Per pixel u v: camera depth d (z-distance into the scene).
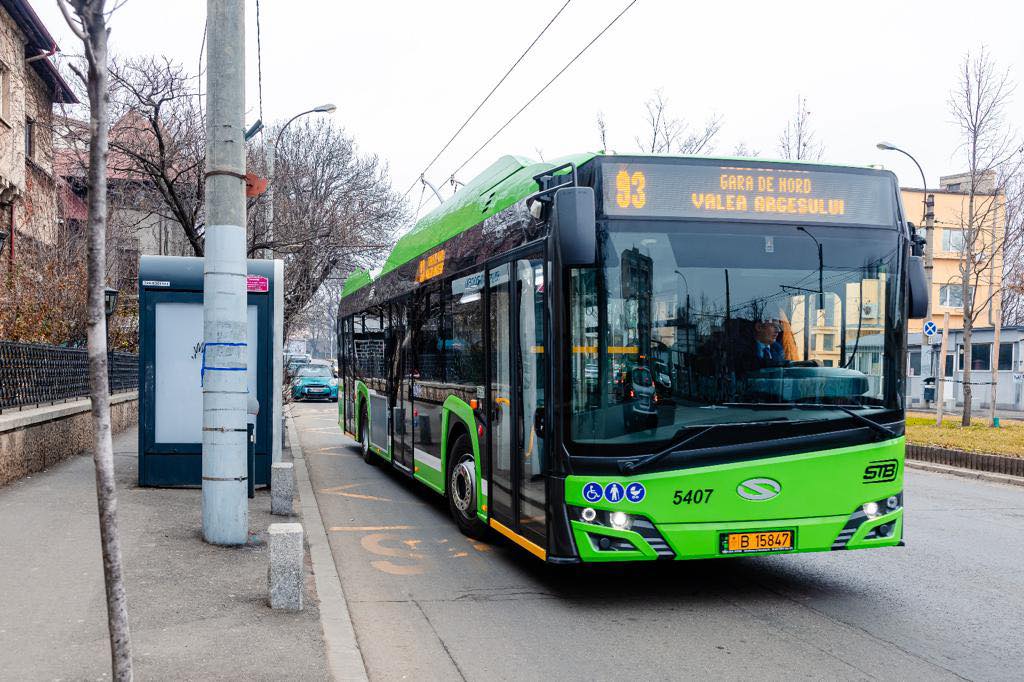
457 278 8.99
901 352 6.53
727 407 6.13
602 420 6.00
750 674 5.00
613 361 6.05
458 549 8.35
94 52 3.45
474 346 8.32
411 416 11.07
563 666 5.13
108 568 3.52
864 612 6.29
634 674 5.00
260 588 6.09
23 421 10.28
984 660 5.25
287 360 39.94
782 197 6.47
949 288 45.97
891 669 5.09
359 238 23.95
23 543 7.08
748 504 6.10
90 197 3.45
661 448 6.00
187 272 10.19
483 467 8.08
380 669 5.08
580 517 5.99
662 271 6.18
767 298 6.29
